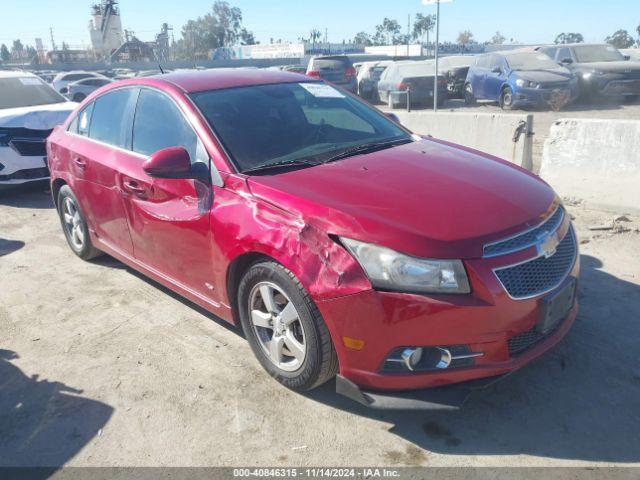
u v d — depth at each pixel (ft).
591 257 15.89
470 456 8.92
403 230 8.75
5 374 11.89
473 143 23.49
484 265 8.65
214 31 331.16
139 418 10.25
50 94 29.53
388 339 8.75
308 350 9.68
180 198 11.96
